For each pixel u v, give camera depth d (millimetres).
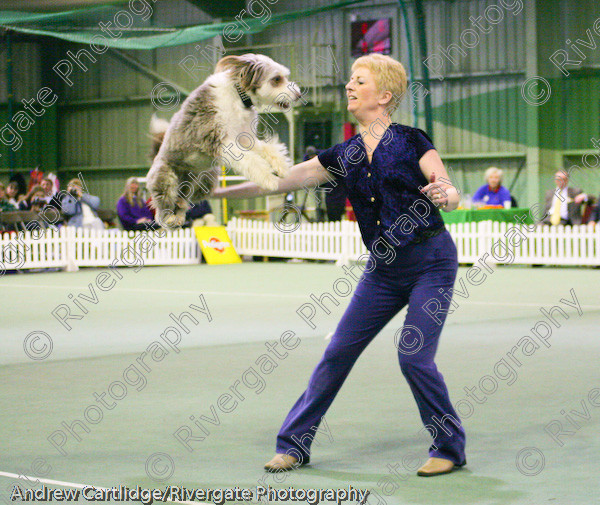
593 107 22688
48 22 15820
